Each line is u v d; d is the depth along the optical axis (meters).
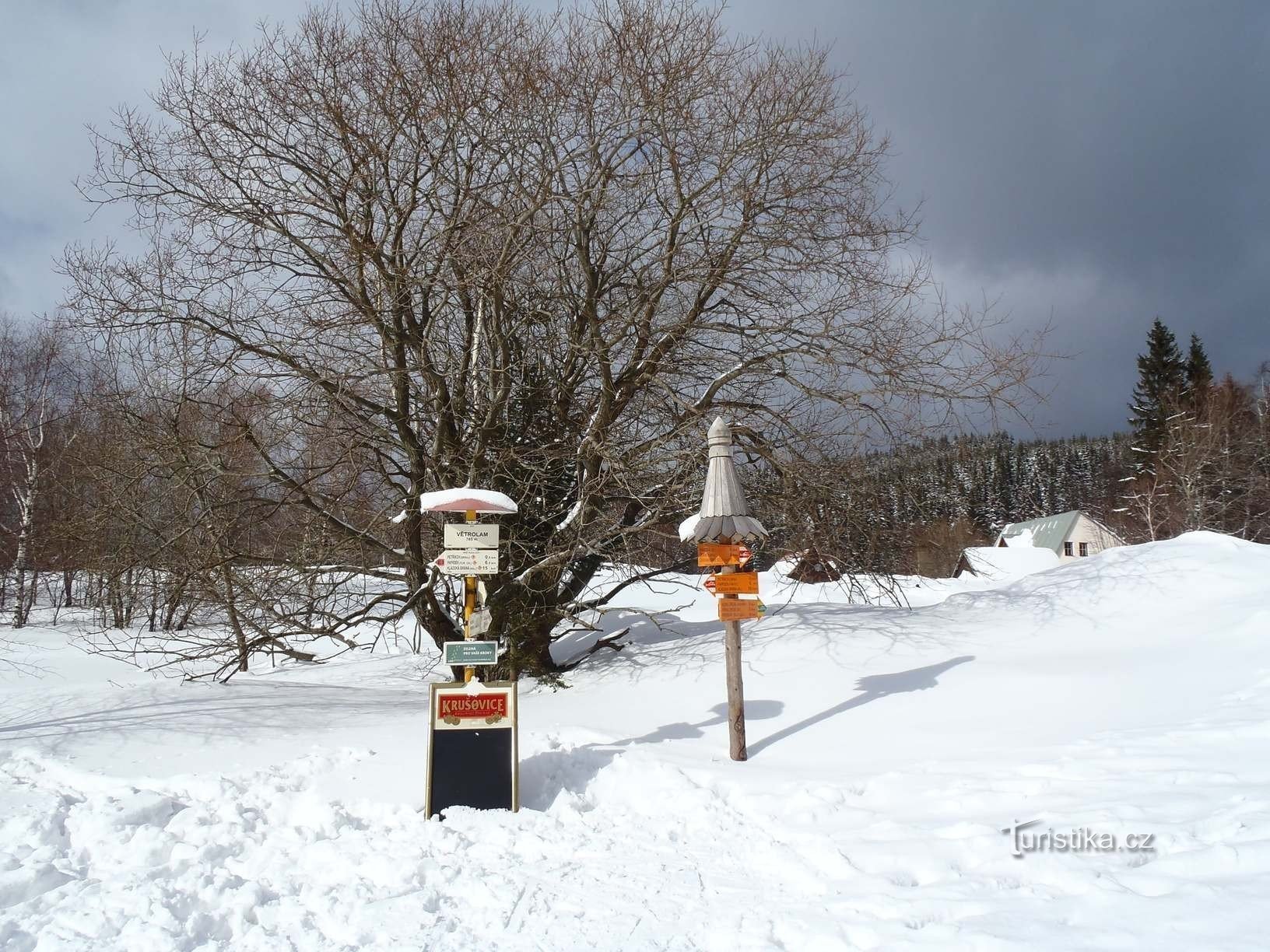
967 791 5.80
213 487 12.70
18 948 4.46
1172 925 3.46
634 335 12.41
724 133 12.24
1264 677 7.53
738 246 12.17
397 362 11.98
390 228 12.34
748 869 5.16
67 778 7.66
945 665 9.38
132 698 10.86
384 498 13.16
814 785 6.40
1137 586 11.22
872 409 11.79
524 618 12.48
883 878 4.65
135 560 12.62
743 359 12.57
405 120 11.91
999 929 3.66
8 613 27.95
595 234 12.88
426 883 5.25
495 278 11.12
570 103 12.17
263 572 12.26
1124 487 48.12
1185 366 47.19
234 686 11.90
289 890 5.22
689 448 11.68
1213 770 5.45
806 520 12.09
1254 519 37.25
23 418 25.61
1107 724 7.06
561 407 12.82
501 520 12.48
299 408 11.27
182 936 4.53
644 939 4.27
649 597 21.30
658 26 12.23
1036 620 10.71
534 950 4.24
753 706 8.91
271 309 11.45
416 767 7.74
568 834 6.04
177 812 6.73
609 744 8.16
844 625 11.50
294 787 7.33
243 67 11.74
